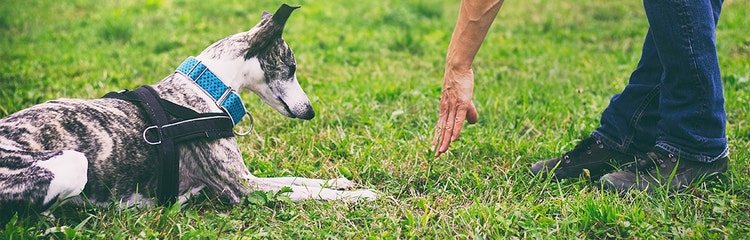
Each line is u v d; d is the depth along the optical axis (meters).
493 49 6.84
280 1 9.87
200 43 7.21
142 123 2.92
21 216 2.66
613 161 3.37
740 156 3.49
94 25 8.29
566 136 4.04
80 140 2.78
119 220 2.87
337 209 3.08
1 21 8.38
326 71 5.95
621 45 6.91
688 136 2.98
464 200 3.21
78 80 5.61
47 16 8.97
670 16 2.79
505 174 3.40
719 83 2.92
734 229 2.76
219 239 2.79
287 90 3.22
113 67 6.14
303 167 3.60
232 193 3.07
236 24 8.43
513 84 5.38
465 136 4.00
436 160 3.59
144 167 2.92
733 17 7.79
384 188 3.40
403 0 9.77
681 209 2.91
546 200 3.12
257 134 4.15
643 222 2.83
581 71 5.79
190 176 3.08
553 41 7.30
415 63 6.30
